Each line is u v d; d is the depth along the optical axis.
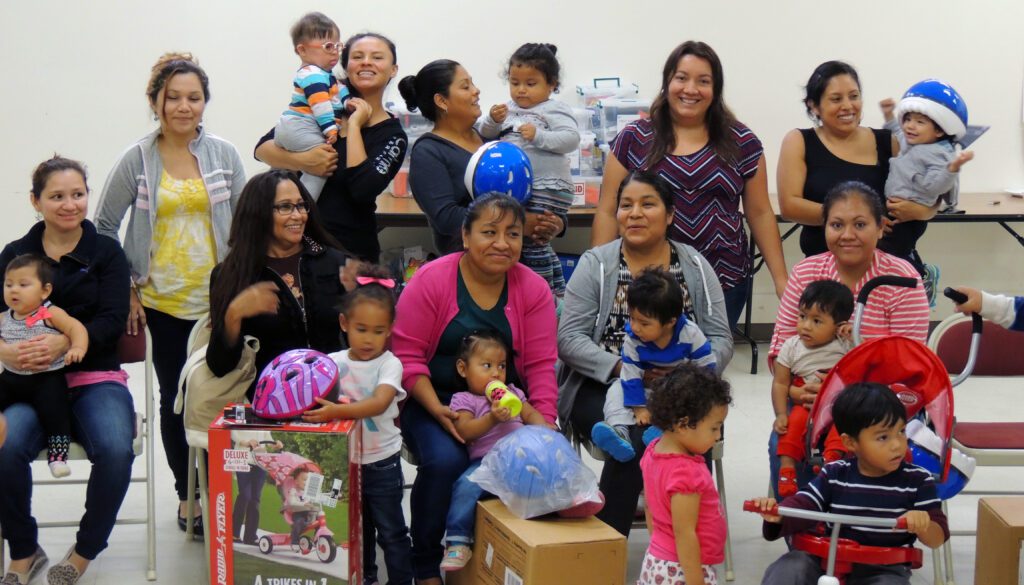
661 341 2.93
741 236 3.50
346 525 2.67
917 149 3.57
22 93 5.73
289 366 2.74
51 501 3.79
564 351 3.17
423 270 3.05
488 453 2.85
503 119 3.82
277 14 5.79
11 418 2.99
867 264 3.14
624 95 5.77
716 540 2.52
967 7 5.98
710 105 3.46
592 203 5.35
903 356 2.75
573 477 2.74
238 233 3.00
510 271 3.09
